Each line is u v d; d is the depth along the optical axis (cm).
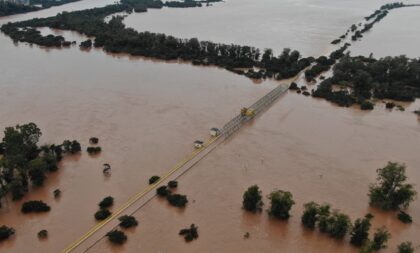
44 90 11212
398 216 6328
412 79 12338
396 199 6431
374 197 6488
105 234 5853
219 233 5938
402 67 12569
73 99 10606
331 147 8488
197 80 12450
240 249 5641
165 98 10825
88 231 5906
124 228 5978
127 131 8888
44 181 7081
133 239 5791
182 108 10194
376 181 7250
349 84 12094
